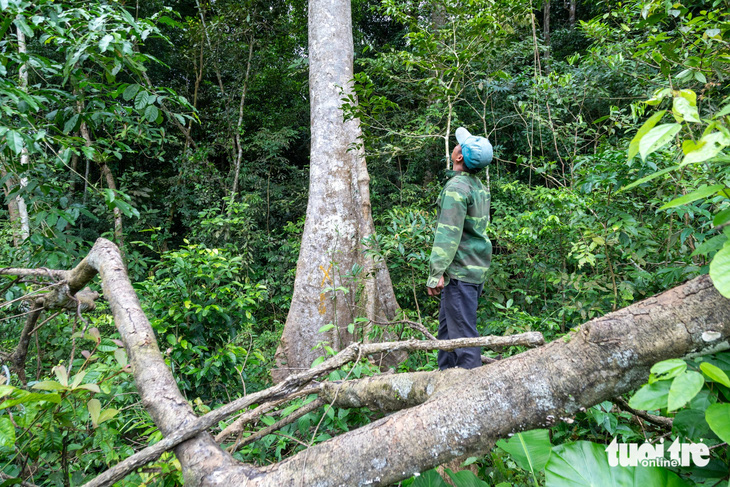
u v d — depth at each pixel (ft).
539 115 18.83
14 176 8.90
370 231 16.56
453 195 6.91
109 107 9.62
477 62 15.93
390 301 15.72
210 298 10.34
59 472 5.95
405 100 26.86
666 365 2.60
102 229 31.89
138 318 5.29
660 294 3.38
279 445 6.26
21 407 5.44
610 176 8.26
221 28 34.45
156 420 4.23
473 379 3.72
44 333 10.69
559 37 29.43
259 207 32.01
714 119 2.44
